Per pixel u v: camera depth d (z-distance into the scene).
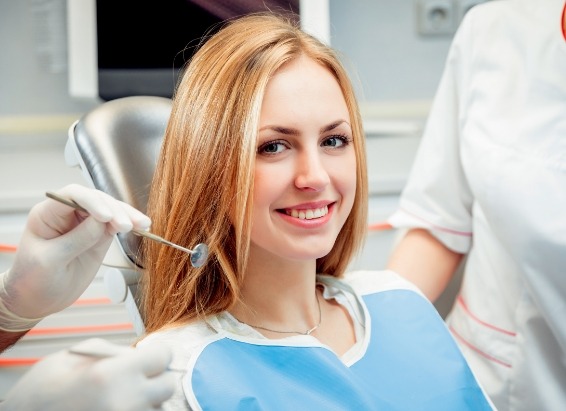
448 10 1.84
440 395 0.87
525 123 1.08
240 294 0.84
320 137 0.80
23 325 0.79
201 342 0.77
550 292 1.03
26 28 1.72
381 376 0.86
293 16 1.53
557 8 1.11
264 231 0.79
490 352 1.13
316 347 0.82
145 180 0.99
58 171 1.55
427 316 0.96
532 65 1.10
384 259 1.45
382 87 1.86
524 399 1.09
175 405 0.72
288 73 0.79
